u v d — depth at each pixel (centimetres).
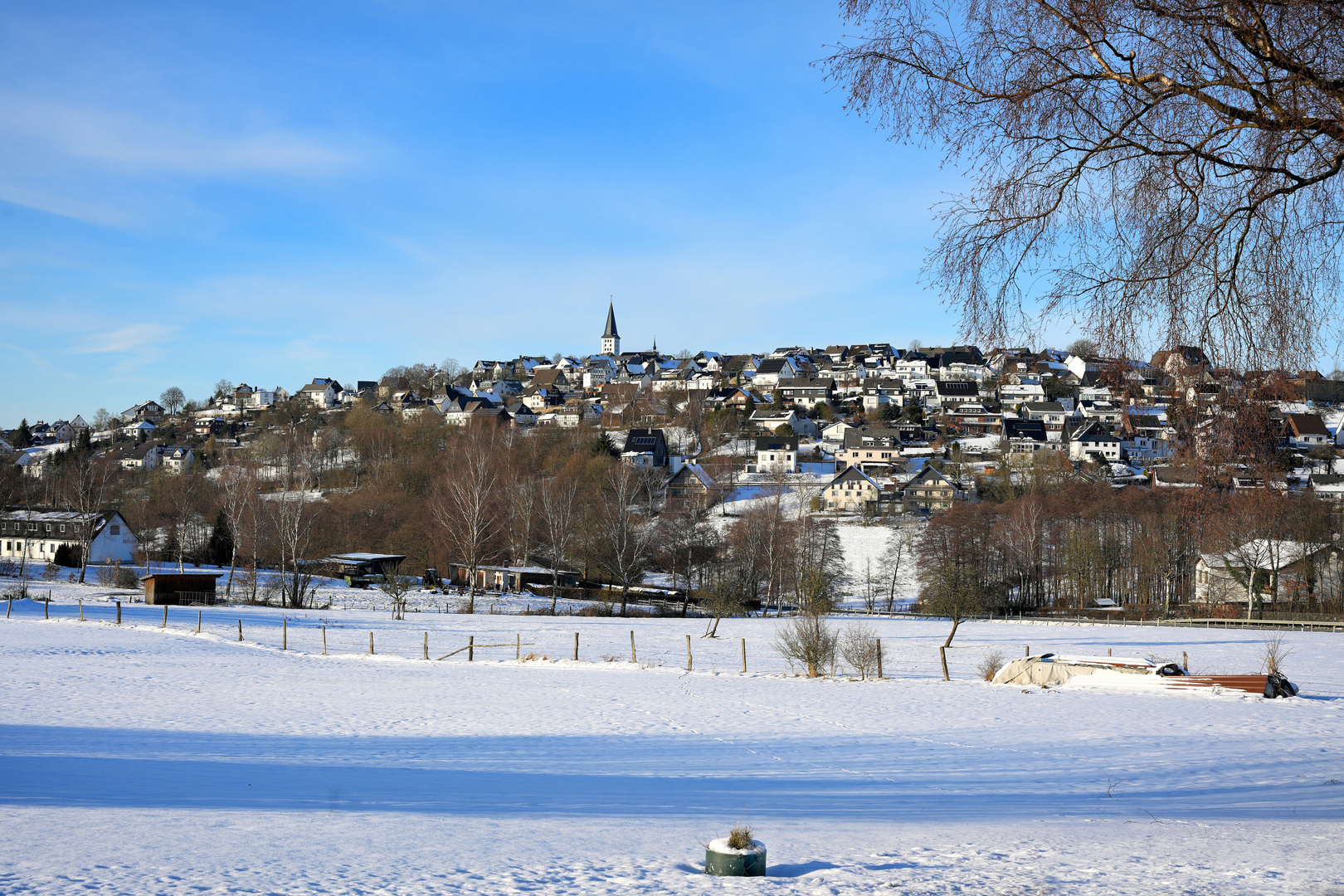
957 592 5797
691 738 2300
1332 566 7631
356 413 17950
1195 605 8650
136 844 1008
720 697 3197
